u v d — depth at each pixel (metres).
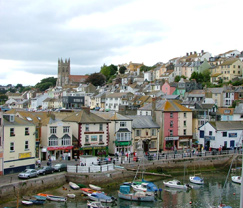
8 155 54.66
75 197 49.47
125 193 51.06
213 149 82.88
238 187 58.91
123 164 63.72
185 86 148.25
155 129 82.31
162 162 68.31
